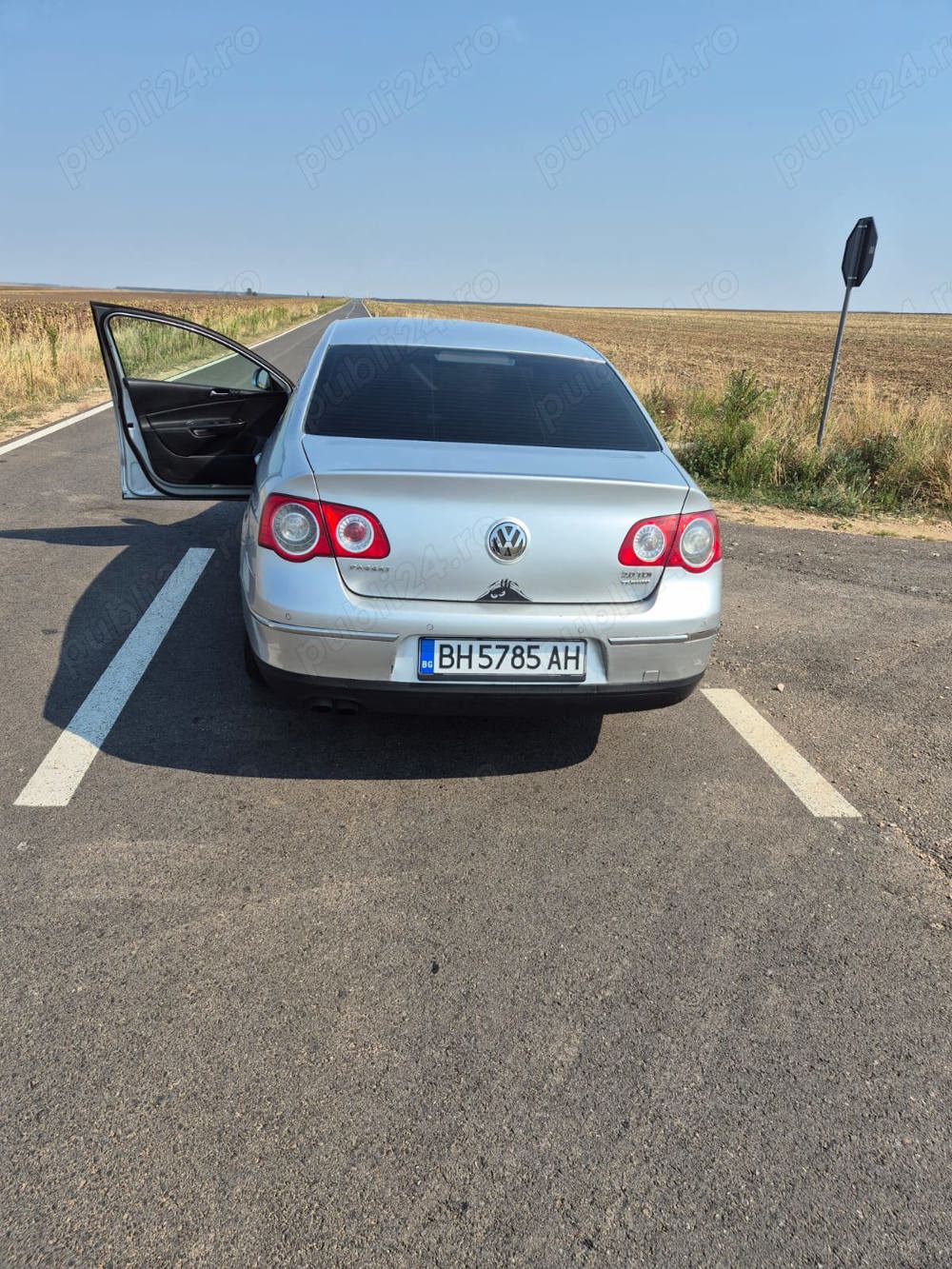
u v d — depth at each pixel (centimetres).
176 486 480
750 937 249
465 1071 198
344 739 344
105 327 434
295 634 277
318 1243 160
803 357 3809
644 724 377
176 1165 172
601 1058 205
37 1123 179
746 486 909
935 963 243
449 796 311
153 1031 203
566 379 361
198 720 350
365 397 325
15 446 889
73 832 275
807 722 389
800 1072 205
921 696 421
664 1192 174
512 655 283
